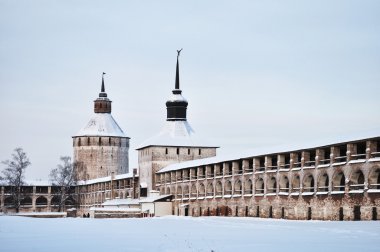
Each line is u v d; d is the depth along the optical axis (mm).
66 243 44750
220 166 121812
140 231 60094
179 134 160000
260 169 106500
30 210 199000
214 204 120500
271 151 103125
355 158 83688
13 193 176125
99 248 41062
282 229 62938
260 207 104250
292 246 41500
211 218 103688
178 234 55156
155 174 154375
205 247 41438
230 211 114375
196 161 134875
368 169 79188
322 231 57562
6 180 187375
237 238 49281
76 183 193250
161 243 44750
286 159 104375
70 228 65000
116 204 160875
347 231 56562
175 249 40219
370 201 78062
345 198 82938
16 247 41906
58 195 191125
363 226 63656
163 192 146875
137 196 161625
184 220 93750
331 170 86812
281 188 99188
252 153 109500
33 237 50719
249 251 38594
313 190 93062
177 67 165375
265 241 45938
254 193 106562
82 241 46469
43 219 95250
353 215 81250
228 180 116188
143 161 160250
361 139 81062
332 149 87062
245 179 109812
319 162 90562
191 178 132000
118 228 66125
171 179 142125
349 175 82875
